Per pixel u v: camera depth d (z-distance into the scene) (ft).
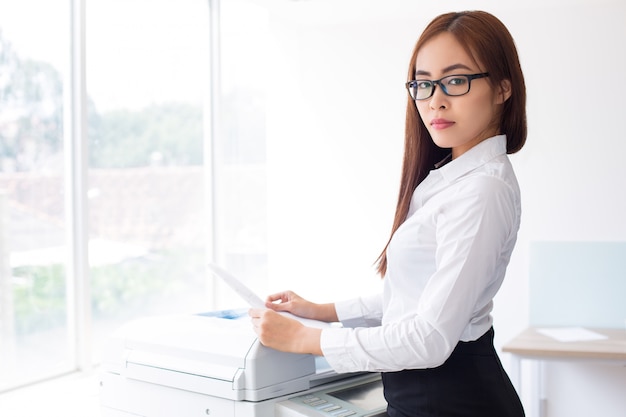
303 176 11.96
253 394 4.32
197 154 11.23
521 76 4.10
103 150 9.56
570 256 10.86
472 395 4.01
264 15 11.34
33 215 8.20
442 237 3.84
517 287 11.27
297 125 11.91
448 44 3.92
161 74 10.41
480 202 3.77
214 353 4.55
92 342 9.01
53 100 8.37
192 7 10.83
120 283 10.15
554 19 11.03
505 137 4.16
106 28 9.34
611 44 10.85
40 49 8.20
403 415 4.19
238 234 11.59
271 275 11.76
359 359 3.96
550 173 11.12
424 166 4.47
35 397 7.64
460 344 4.09
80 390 7.93
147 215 10.48
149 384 4.93
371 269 11.74
